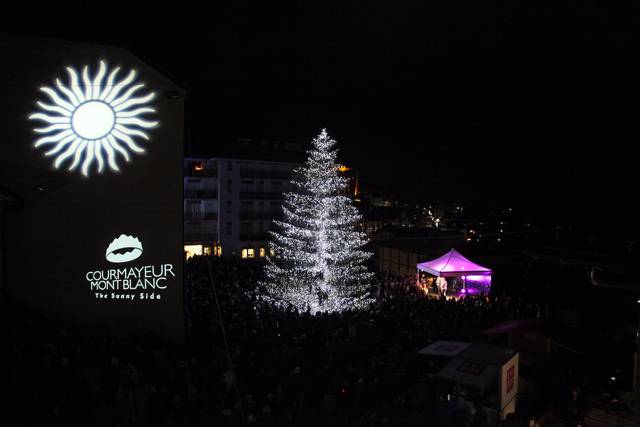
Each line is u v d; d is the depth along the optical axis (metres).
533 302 20.72
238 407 9.34
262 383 10.84
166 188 14.20
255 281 25.03
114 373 9.44
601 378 12.92
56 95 13.28
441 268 22.59
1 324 10.62
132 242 13.91
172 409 9.23
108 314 13.69
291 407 9.84
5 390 8.43
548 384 12.35
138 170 13.97
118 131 13.80
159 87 14.11
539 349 14.41
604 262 18.50
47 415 8.17
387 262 33.16
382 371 11.87
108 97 13.69
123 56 13.79
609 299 19.73
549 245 25.86
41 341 10.38
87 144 13.55
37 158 13.13
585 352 13.48
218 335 13.76
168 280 14.18
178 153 14.27
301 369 11.73
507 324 14.77
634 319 17.92
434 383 11.59
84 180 13.53
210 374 10.73
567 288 21.78
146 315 13.98
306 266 23.08
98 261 13.62
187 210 42.72
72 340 11.08
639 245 21.47
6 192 11.07
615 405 11.59
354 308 19.38
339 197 23.05
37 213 13.13
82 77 13.49
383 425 9.70
